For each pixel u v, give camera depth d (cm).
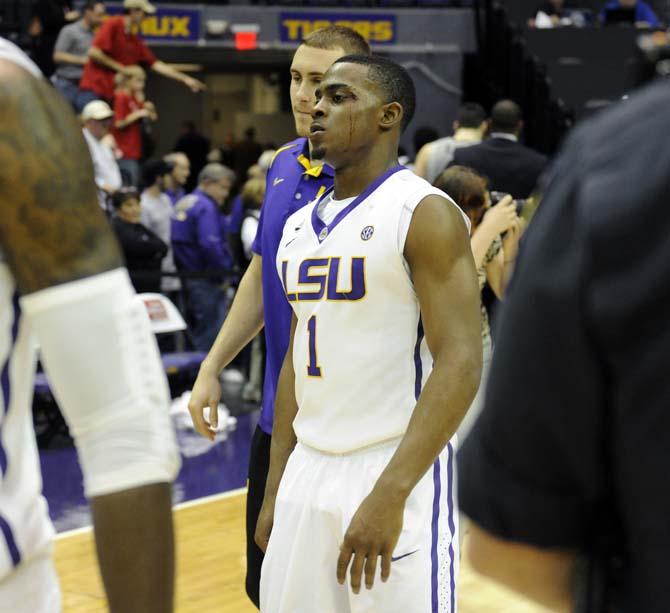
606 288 131
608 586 147
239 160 1897
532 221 145
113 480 178
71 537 727
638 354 131
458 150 867
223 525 756
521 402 139
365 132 345
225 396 1165
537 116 1658
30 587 192
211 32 1753
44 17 1584
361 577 320
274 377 424
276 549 353
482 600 580
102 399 178
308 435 347
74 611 594
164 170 1266
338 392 340
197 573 659
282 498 352
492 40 1762
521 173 848
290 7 1773
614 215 131
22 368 188
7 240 177
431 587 336
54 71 1582
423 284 327
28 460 194
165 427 185
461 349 321
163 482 182
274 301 418
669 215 129
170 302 1032
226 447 969
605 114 142
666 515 134
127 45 1440
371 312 336
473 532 155
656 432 131
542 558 150
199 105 2239
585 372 135
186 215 1163
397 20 1794
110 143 1251
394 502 313
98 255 179
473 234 563
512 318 140
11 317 183
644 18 1862
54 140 178
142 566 179
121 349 180
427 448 315
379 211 336
